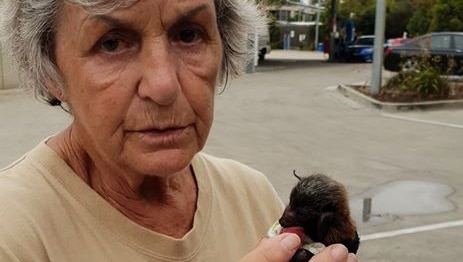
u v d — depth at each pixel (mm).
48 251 439
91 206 468
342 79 7168
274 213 637
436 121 4195
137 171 432
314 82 6762
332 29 11016
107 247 463
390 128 3861
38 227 442
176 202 527
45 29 446
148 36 413
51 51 455
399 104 4715
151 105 415
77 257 452
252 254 386
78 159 487
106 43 420
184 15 418
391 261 1767
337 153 3076
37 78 470
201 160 586
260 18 573
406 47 7195
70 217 462
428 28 12648
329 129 3783
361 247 1856
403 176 2643
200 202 539
